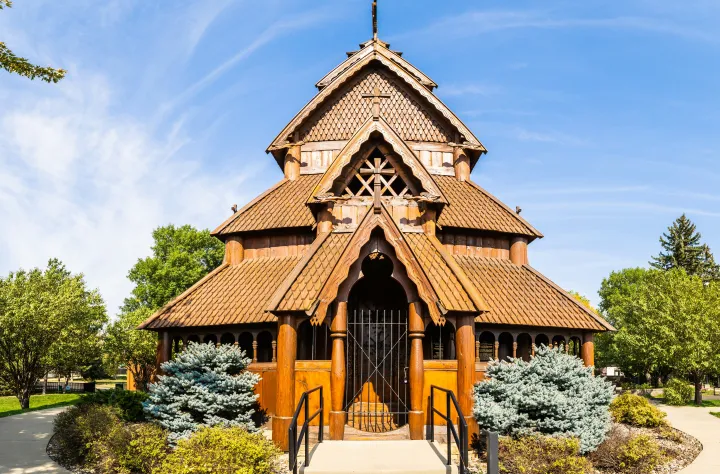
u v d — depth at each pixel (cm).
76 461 1507
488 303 1973
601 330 2058
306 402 1343
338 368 1546
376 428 1673
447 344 1972
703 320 3609
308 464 1273
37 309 3553
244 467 1189
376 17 2717
